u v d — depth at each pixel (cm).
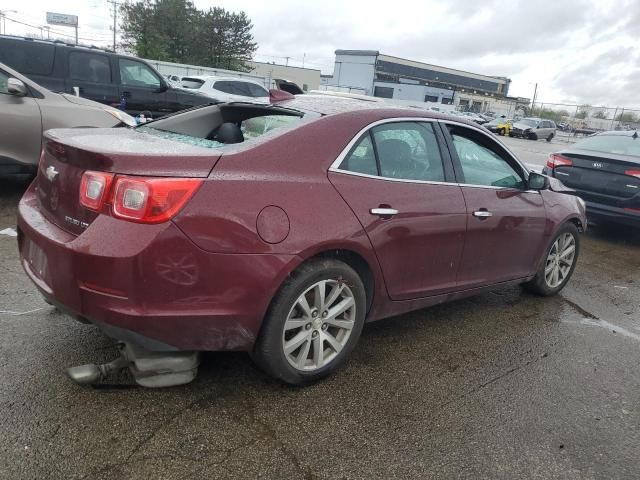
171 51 6150
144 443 248
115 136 303
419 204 335
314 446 259
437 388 322
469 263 385
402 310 353
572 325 444
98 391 283
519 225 420
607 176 721
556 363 371
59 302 257
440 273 364
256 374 315
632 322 466
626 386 348
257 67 6956
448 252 363
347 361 344
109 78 938
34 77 855
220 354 333
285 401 292
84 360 311
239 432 263
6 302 375
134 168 242
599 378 356
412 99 8050
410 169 343
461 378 338
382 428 278
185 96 1046
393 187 324
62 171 271
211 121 386
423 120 361
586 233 820
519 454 269
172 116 383
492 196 395
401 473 247
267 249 263
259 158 273
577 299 511
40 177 302
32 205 309
